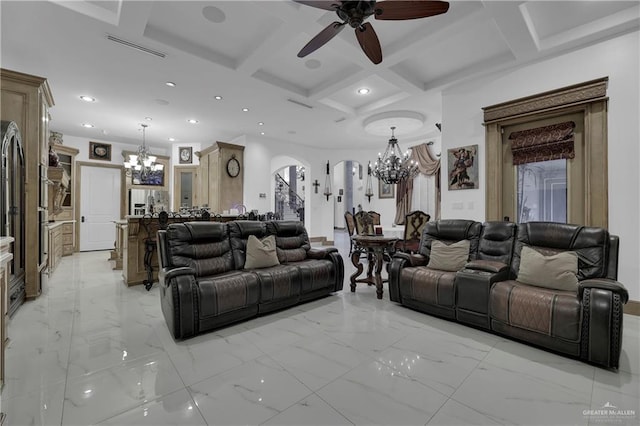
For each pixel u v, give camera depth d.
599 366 2.08
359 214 6.33
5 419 1.53
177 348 2.35
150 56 3.54
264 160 7.50
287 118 5.93
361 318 3.03
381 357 2.22
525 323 2.37
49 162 5.42
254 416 1.58
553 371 2.03
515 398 1.73
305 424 1.52
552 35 3.29
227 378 1.93
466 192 4.19
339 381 1.90
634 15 2.83
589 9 2.89
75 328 2.72
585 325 2.10
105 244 7.82
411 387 1.84
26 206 3.43
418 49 3.33
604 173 3.11
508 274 2.89
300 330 2.72
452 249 3.33
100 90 4.57
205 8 2.89
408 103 5.05
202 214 5.05
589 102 3.17
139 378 1.92
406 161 6.69
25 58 3.59
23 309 3.20
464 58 3.79
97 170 7.72
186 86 4.40
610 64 3.08
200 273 3.05
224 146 6.86
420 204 8.09
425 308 3.12
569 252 2.63
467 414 1.60
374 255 4.02
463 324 2.86
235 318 2.83
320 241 8.82
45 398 1.71
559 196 3.57
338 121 6.11
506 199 3.95
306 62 3.95
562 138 3.49
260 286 2.99
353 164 14.73
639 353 2.25
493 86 3.92
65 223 6.70
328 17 2.88
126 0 2.61
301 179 13.86
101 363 2.11
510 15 2.78
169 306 2.56
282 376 1.96
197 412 1.61
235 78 4.13
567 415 1.59
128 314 3.09
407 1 2.01
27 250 3.47
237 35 3.34
